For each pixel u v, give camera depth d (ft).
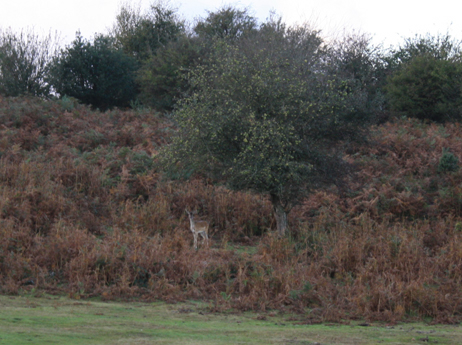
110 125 139.33
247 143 76.28
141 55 263.90
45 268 57.93
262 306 52.19
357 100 82.38
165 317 45.70
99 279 57.36
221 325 43.32
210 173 82.74
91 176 98.17
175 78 192.54
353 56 205.16
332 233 82.53
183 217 90.63
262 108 78.89
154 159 108.27
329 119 79.41
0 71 200.34
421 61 182.60
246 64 81.46
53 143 119.75
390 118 177.58
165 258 62.69
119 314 45.27
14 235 66.33
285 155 74.33
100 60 207.51
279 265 65.67
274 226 90.89
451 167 112.06
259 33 194.39
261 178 76.69
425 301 52.70
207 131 76.43
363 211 95.91
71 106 155.02
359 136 84.74
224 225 91.97
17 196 80.94
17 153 105.91
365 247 72.74
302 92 78.13
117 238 68.44
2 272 56.44
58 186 90.79
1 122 129.18
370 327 45.85
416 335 42.01
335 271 66.90
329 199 97.81
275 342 35.83
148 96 204.03
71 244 63.31
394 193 99.45
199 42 201.87
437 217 93.40
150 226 83.56
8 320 37.11
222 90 78.79
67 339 31.89
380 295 53.42
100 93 207.72
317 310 50.80
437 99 176.35
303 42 172.96
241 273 59.72
